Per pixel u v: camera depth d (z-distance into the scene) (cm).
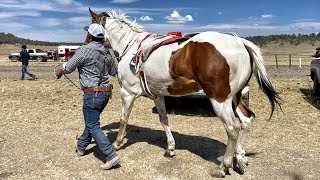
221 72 457
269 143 655
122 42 593
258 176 506
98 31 525
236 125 479
